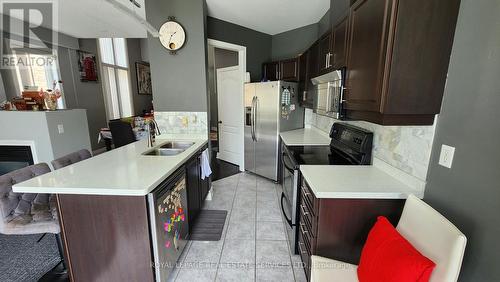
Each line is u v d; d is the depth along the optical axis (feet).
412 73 3.80
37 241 6.95
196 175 7.86
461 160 3.47
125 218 4.54
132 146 8.04
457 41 3.62
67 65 15.29
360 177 5.09
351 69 5.23
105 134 15.28
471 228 3.31
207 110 9.44
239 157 14.29
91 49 17.29
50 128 9.41
